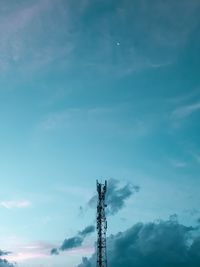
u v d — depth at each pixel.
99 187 65.62
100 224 64.00
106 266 62.09
